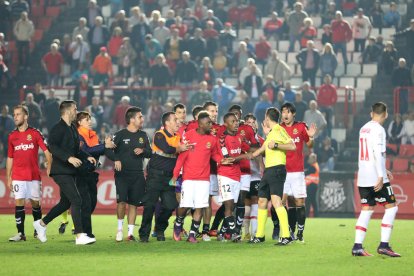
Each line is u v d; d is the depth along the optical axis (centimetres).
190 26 9069
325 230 5034
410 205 6612
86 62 9038
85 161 3881
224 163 3975
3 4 9538
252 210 4303
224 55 8788
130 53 8831
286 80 8494
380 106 3509
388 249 3509
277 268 3100
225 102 8119
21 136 4197
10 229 4941
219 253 3575
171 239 4253
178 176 4150
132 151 4044
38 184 4241
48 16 9988
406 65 8619
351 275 2931
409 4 9556
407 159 7544
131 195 4062
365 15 9519
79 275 2914
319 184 6844
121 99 8312
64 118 3838
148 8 9775
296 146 4088
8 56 9288
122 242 4038
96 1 10100
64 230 4631
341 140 8244
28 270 3030
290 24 9119
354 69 8888
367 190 3503
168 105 7925
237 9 9525
